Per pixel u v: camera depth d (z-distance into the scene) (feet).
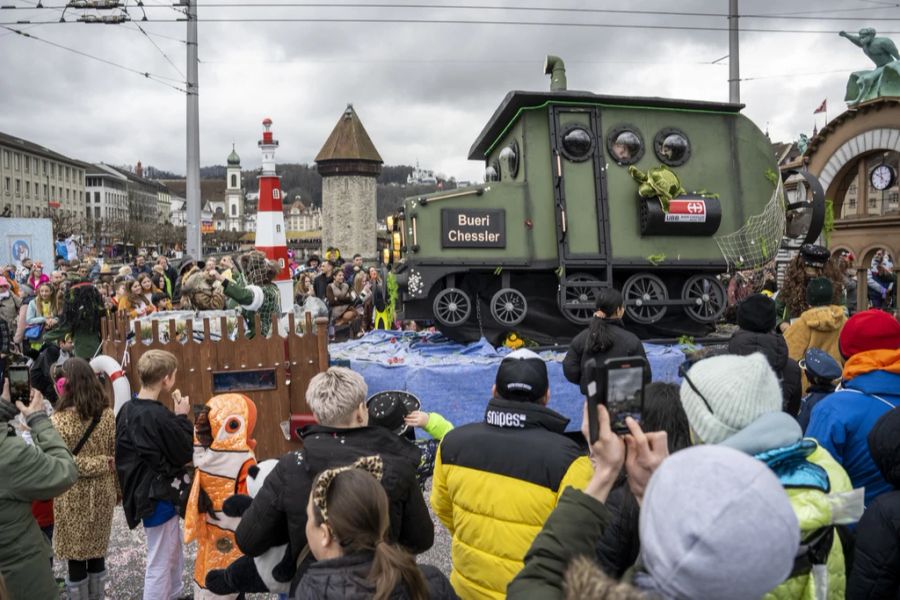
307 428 10.39
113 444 15.76
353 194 117.39
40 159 342.03
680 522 4.61
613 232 29.40
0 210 301.84
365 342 31.78
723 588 4.47
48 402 31.68
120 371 21.67
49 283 39.34
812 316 20.13
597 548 7.68
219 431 12.82
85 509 15.38
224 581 11.25
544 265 29.17
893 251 46.52
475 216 28.58
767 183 31.01
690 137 30.35
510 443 10.21
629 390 6.56
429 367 25.35
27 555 11.69
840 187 51.03
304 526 9.80
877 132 46.24
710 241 30.22
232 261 37.42
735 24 58.08
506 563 10.03
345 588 7.15
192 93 58.29
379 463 9.14
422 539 10.20
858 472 11.35
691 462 4.86
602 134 29.40
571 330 30.91
